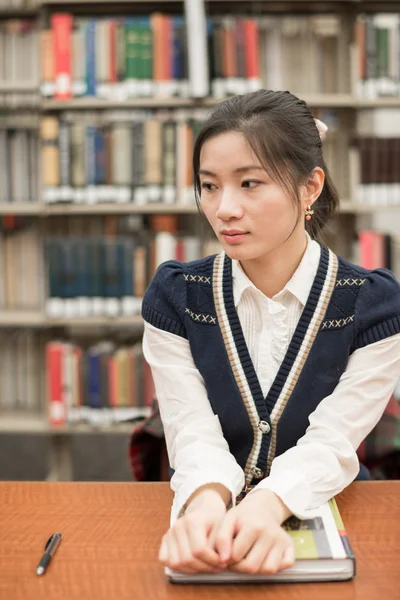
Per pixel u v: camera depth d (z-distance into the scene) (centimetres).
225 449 108
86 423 291
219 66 273
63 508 104
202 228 303
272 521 88
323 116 299
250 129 98
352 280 116
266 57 282
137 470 154
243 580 85
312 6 286
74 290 283
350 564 84
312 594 82
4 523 99
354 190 285
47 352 291
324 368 114
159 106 280
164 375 117
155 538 95
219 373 115
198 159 105
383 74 280
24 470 328
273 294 116
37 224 309
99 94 278
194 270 121
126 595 82
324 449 103
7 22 295
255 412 114
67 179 279
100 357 288
